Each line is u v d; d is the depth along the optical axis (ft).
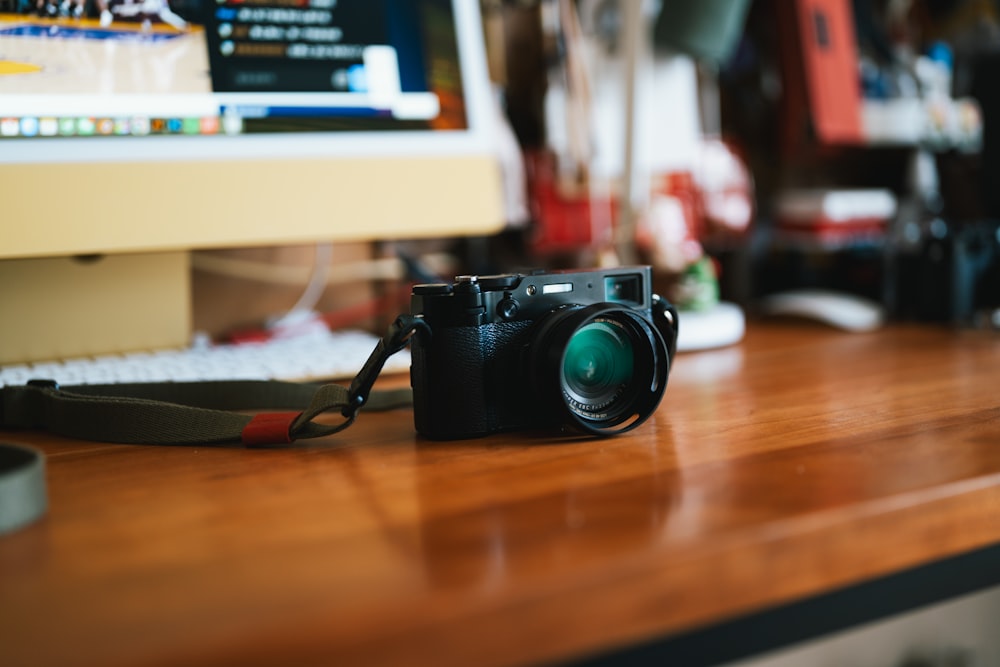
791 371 2.25
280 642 0.83
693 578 1.00
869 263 3.28
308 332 2.77
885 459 1.37
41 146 2.01
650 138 3.52
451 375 1.59
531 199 3.35
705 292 2.67
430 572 0.95
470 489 1.29
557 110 3.32
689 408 1.84
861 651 2.47
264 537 1.09
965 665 2.57
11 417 1.83
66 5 2.05
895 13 4.04
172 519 1.18
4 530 1.13
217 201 2.19
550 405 1.55
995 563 1.30
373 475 1.39
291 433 1.58
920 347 2.58
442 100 2.49
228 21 2.23
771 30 3.86
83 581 0.96
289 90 2.29
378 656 0.86
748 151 3.90
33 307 2.27
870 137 3.81
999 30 3.99
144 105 2.12
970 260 2.94
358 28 2.39
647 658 1.00
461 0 2.54
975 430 1.55
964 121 4.05
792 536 1.07
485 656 0.89
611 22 3.52
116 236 2.09
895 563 1.16
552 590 0.92
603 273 1.71
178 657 0.80
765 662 2.30
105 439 1.72
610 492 1.24
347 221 2.34
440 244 3.23
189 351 2.35
